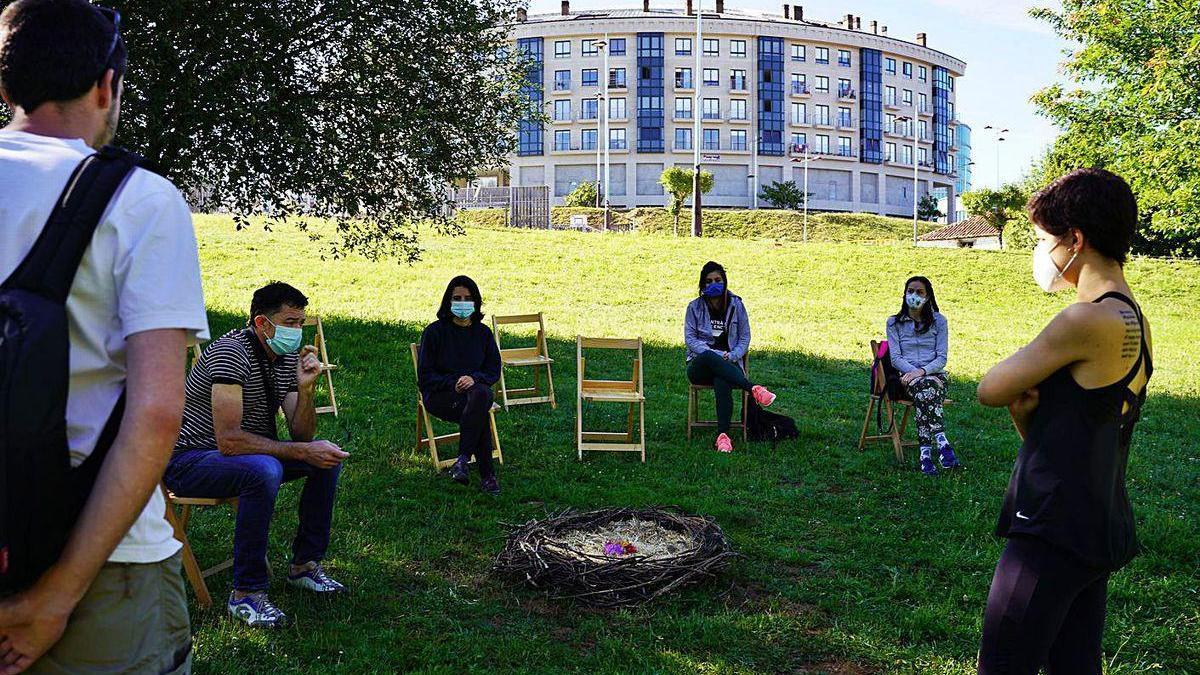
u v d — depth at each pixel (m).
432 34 10.98
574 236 26.81
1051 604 2.58
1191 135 17.38
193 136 9.59
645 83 90.19
